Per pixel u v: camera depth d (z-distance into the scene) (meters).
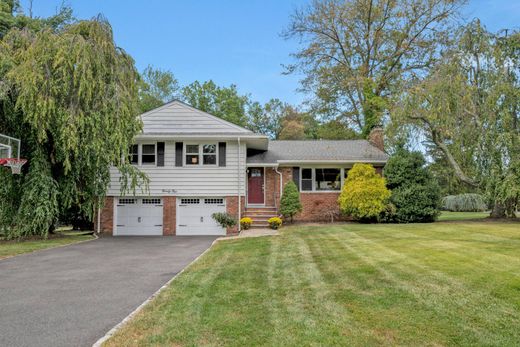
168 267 8.80
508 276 6.12
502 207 18.36
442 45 23.44
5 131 13.83
